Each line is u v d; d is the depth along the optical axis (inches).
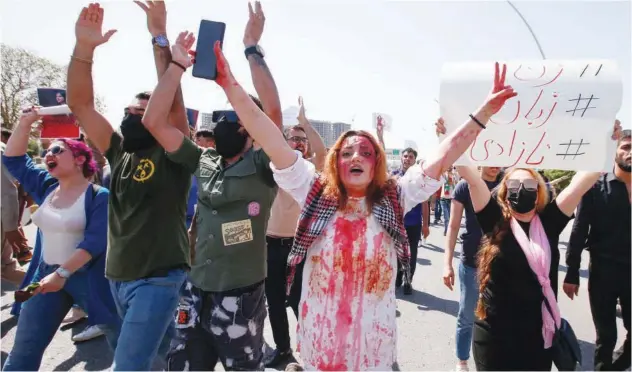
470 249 117.7
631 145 109.9
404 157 226.7
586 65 83.8
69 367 121.7
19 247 158.4
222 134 89.0
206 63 68.5
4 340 136.3
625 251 111.7
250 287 88.8
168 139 83.4
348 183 73.1
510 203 87.7
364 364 71.3
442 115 88.2
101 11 89.5
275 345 135.8
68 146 104.0
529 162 85.8
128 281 84.1
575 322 168.4
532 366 81.9
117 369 75.4
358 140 74.2
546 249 84.9
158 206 83.8
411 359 133.4
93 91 94.0
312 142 136.4
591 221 116.1
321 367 71.4
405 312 176.2
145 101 89.2
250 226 88.8
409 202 75.6
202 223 91.5
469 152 89.3
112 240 86.5
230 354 87.9
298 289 127.9
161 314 80.1
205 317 88.6
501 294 84.1
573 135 83.4
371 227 72.2
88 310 100.0
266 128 69.9
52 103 121.9
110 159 95.4
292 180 73.2
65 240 100.8
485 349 85.0
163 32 92.7
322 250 71.8
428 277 233.5
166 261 83.7
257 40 98.7
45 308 95.5
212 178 90.7
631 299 111.4
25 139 112.6
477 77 86.7
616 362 115.8
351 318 71.0
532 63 86.7
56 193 105.1
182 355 87.9
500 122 87.4
